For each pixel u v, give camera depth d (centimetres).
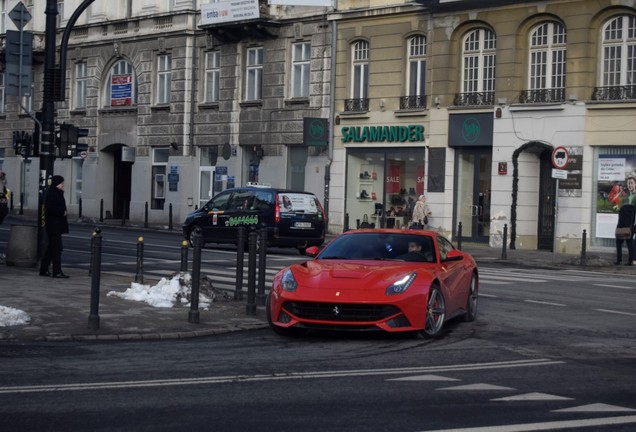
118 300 1573
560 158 2986
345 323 1236
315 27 4131
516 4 3491
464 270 1446
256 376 981
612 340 1320
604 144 3288
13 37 2009
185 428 742
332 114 4066
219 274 2181
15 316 1320
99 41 5159
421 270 1306
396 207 3884
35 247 2106
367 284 1254
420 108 3788
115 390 889
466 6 3622
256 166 4409
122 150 5041
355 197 4012
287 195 2930
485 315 1559
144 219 4922
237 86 4475
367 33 3956
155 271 2227
